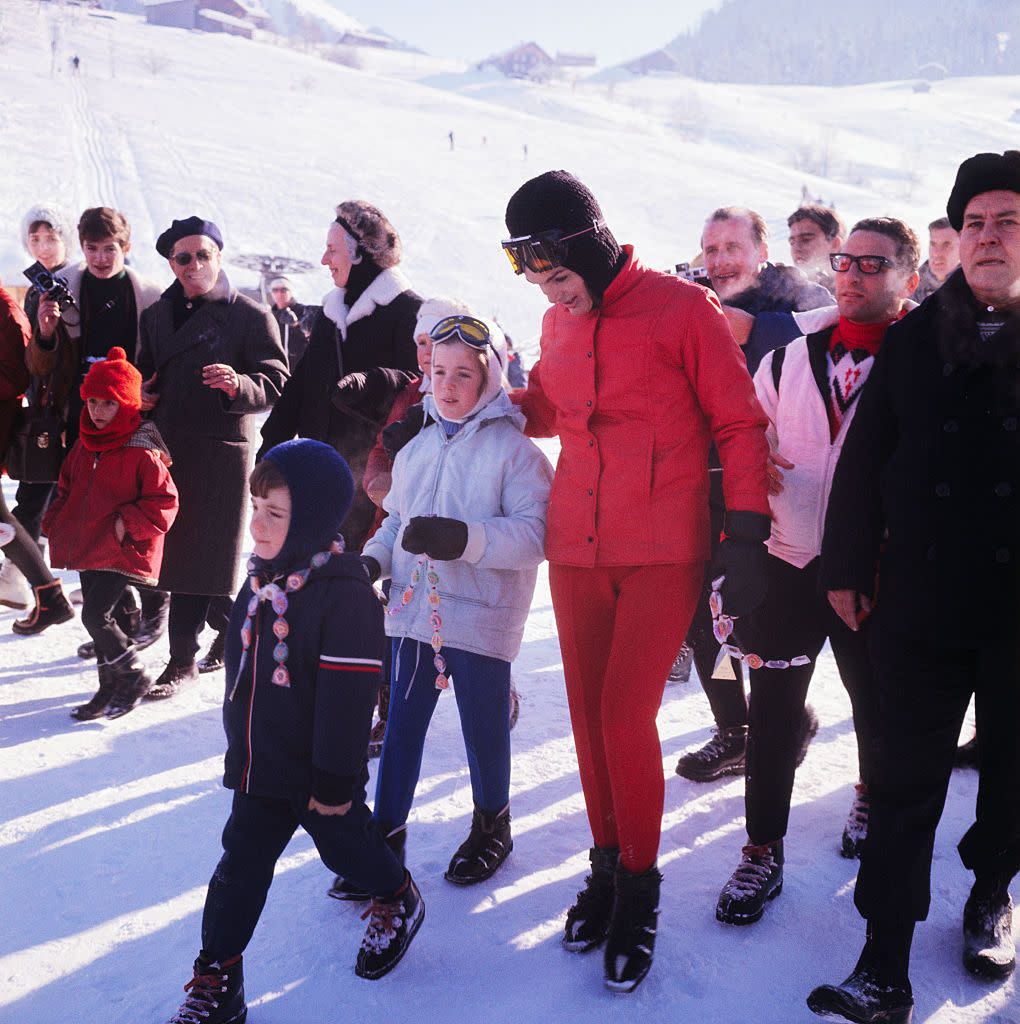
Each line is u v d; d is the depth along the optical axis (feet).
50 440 16.35
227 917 8.04
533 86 545.85
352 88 328.70
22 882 10.19
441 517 9.60
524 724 14.10
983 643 8.04
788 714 9.75
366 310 13.55
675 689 15.51
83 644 16.43
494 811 10.37
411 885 9.08
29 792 11.92
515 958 9.07
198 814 11.50
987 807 8.54
